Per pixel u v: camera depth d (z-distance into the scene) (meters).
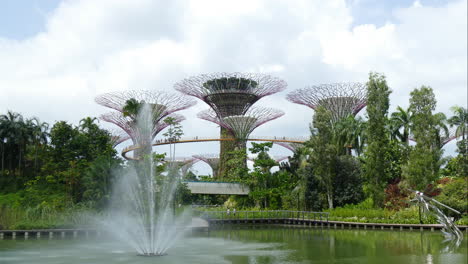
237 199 50.12
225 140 61.59
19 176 51.41
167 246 22.61
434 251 20.39
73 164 41.62
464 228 30.25
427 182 36.59
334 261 17.53
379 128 40.69
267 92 62.75
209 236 28.45
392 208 37.25
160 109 55.19
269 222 40.56
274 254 19.52
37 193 40.69
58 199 37.06
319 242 24.50
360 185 42.88
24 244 23.91
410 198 36.41
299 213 40.72
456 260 17.58
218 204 59.66
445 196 33.31
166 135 47.19
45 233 28.59
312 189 44.03
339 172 43.47
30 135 52.69
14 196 43.81
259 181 47.62
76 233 28.98
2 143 51.75
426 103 38.53
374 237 27.11
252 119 60.38
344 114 53.94
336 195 43.28
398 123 49.53
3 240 26.25
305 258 18.34
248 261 17.52
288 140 62.59
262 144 48.31
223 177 58.94
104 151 45.62
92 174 36.66
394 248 21.55
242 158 54.12
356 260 17.77
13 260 18.00
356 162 44.34
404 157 43.69
